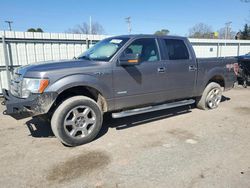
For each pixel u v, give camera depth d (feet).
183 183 9.54
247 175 10.06
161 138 14.30
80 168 10.82
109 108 14.39
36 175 10.29
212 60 20.01
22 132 15.67
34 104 12.05
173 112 19.98
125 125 16.74
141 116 18.84
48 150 12.78
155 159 11.58
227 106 22.02
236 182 9.55
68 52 32.65
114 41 15.65
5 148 13.12
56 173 10.43
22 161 11.57
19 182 9.79
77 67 13.03
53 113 12.76
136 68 15.03
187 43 18.40
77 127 13.16
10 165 11.19
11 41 28.30
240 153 12.17
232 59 21.97
